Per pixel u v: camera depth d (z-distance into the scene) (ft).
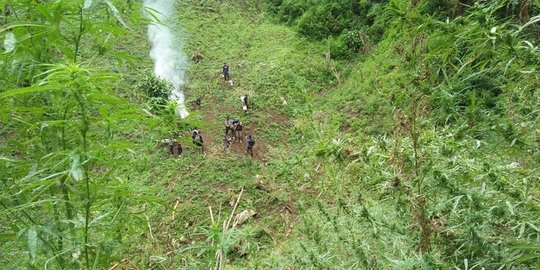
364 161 6.64
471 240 5.42
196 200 32.32
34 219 6.20
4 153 6.38
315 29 59.72
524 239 5.29
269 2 72.54
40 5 5.18
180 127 8.60
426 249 5.75
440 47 5.25
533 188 5.68
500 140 5.83
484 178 5.64
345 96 40.91
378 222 6.53
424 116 6.72
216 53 59.77
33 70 5.77
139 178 7.55
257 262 10.47
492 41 4.80
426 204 5.87
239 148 41.32
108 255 6.33
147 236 12.71
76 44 5.84
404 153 6.13
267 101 49.06
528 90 6.13
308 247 8.34
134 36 58.90
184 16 65.98
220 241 6.85
